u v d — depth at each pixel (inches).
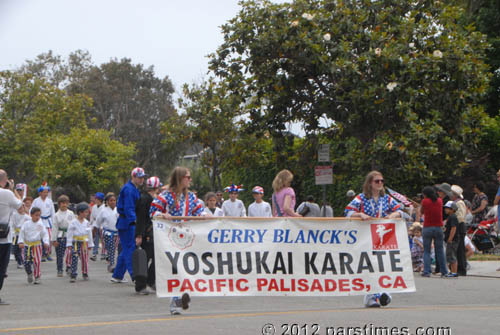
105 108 2832.2
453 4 1103.6
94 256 839.1
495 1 1311.5
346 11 792.3
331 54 776.9
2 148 2095.2
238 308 362.0
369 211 346.6
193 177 1786.4
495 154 1023.6
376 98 748.6
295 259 337.4
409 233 632.4
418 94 765.3
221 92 1131.3
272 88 838.5
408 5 823.1
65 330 263.6
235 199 651.5
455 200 607.8
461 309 334.3
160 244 321.1
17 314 344.2
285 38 779.4
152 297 425.1
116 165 2022.6
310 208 749.9
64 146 1984.5
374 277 343.0
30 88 2123.5
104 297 425.4
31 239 534.3
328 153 814.5
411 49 778.2
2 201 383.9
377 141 745.6
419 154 762.8
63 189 2285.9
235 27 823.7
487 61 1288.1
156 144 2780.5
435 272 595.8
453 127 800.9
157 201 327.6
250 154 1158.3
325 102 802.2
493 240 793.6
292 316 302.4
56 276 608.4
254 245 333.1
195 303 389.4
